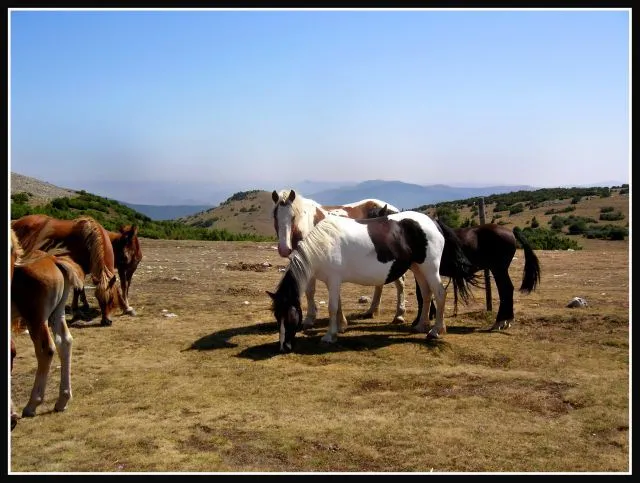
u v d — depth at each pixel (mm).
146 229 29625
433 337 7551
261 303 10375
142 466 4094
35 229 7941
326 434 4637
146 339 7695
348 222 7449
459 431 4680
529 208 50031
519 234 8250
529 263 8195
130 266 9414
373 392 5629
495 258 8078
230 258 18422
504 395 5496
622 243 27672
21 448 4387
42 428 4762
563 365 6410
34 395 5016
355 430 4707
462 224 34469
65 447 4410
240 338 7750
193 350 7160
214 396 5527
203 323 8672
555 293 10945
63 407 5156
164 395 5559
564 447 4383
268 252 20812
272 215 8023
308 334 7988
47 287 4895
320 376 6117
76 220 8148
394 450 4348
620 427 4738
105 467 4078
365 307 10211
